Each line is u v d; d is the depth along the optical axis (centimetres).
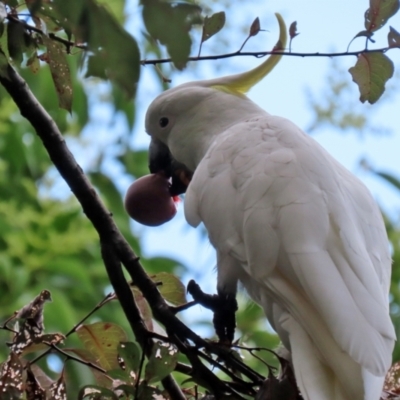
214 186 640
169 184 815
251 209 599
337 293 532
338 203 595
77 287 1089
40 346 604
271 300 589
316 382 526
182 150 788
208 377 593
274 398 562
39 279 1087
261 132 659
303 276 549
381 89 588
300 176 604
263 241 581
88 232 1137
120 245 651
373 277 559
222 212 626
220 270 660
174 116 789
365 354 503
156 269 1173
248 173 623
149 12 322
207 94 779
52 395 571
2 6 502
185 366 601
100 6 335
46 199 1190
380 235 640
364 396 510
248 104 772
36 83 1073
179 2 321
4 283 1060
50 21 552
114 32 337
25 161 1175
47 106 1083
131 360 566
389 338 521
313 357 539
